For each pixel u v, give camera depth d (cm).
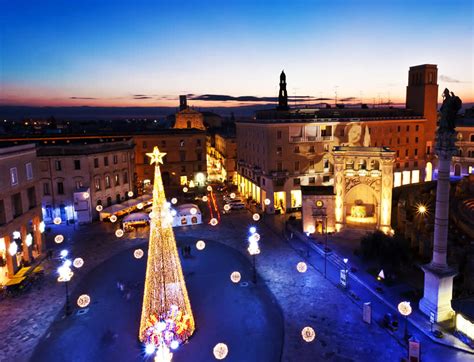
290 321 3272
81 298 2902
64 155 6425
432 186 6247
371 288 3766
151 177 9106
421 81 8294
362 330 3105
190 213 6366
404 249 4022
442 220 3130
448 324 3116
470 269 3569
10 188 4222
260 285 3994
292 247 5138
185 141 9206
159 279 2891
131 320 3375
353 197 5738
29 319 3416
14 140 7538
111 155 7081
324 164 7112
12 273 4206
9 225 4159
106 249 5250
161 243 2845
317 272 4281
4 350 2964
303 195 5494
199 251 5100
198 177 9406
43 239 5050
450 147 3056
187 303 3062
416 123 8100
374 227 5356
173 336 2827
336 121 7069
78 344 3020
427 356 2744
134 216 6103
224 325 3238
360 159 5300
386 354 2792
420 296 3550
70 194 6525
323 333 3078
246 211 7181
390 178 5134
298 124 6875
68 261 3450
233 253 4988
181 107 15862
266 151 6869
